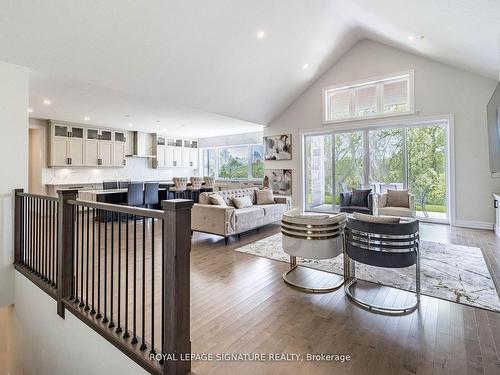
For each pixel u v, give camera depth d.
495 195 4.84
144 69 4.27
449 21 3.72
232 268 3.37
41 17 3.03
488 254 3.78
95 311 2.20
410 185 6.12
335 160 7.04
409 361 1.70
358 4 4.53
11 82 3.32
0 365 3.72
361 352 1.80
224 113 6.46
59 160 7.20
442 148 5.79
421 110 5.77
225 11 3.92
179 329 1.56
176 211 1.53
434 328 2.06
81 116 6.77
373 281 2.93
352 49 6.58
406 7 3.91
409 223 2.39
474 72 5.21
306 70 6.38
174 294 1.54
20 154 3.35
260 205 5.96
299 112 7.43
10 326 3.49
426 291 2.68
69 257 2.44
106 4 3.18
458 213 5.50
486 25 3.37
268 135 8.03
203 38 4.18
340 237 2.91
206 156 11.23
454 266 3.33
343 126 6.75
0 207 3.20
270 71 5.72
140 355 1.70
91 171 8.18
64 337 2.43
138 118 7.08
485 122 5.20
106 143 8.24
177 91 5.07
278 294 2.66
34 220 3.05
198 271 3.28
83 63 3.76
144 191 6.55
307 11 4.63
